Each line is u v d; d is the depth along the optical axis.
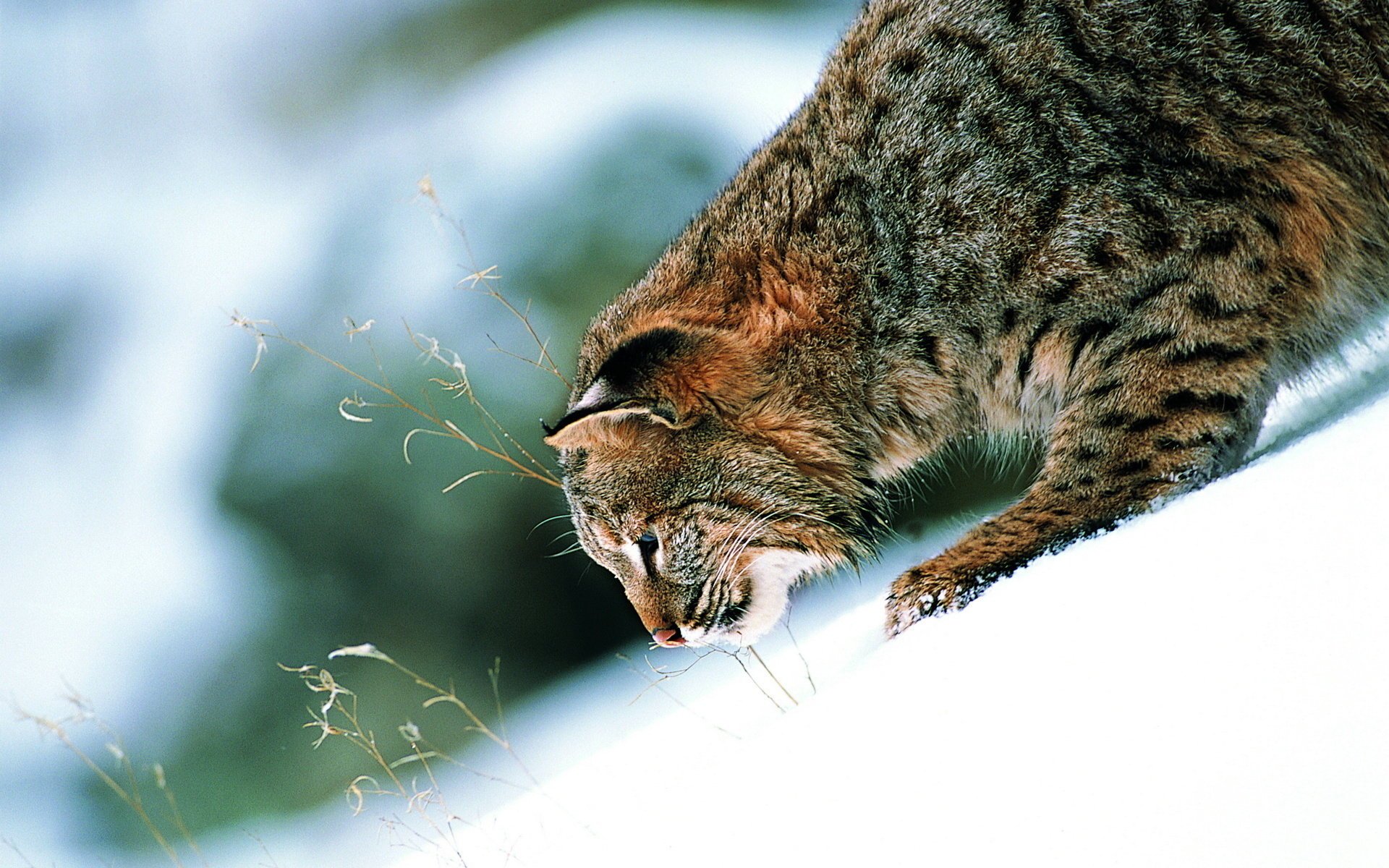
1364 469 5.48
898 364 9.09
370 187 20.94
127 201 26.53
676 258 9.77
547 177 18.81
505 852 7.23
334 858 14.71
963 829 4.66
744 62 21.14
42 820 16.80
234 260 22.91
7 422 22.14
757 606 9.57
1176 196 8.39
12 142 28.45
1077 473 8.55
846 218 9.04
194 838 16.58
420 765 15.75
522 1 27.17
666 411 8.84
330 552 17.41
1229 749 4.35
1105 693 4.95
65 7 30.22
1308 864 3.83
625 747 9.07
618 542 9.65
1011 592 6.46
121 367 22.27
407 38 28.02
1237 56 8.45
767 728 6.54
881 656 6.52
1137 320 8.43
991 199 8.68
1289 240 8.38
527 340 17.16
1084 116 8.59
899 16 9.45
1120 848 4.22
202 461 19.53
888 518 10.30
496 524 16.83
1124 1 8.63
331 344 18.08
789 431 9.23
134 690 17.72
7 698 18.03
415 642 17.17
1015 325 8.78
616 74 20.73
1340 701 4.27
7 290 24.08
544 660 17.02
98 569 19.55
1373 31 8.35
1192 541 5.72
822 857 4.94
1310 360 8.75
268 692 17.17
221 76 28.70
